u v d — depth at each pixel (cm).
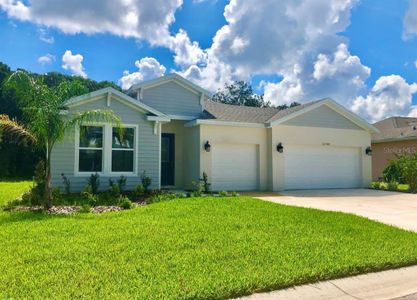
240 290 438
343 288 474
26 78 997
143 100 1673
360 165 1934
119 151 1361
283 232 728
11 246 596
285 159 1750
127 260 534
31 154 2703
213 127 1628
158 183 1415
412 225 874
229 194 1374
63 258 538
